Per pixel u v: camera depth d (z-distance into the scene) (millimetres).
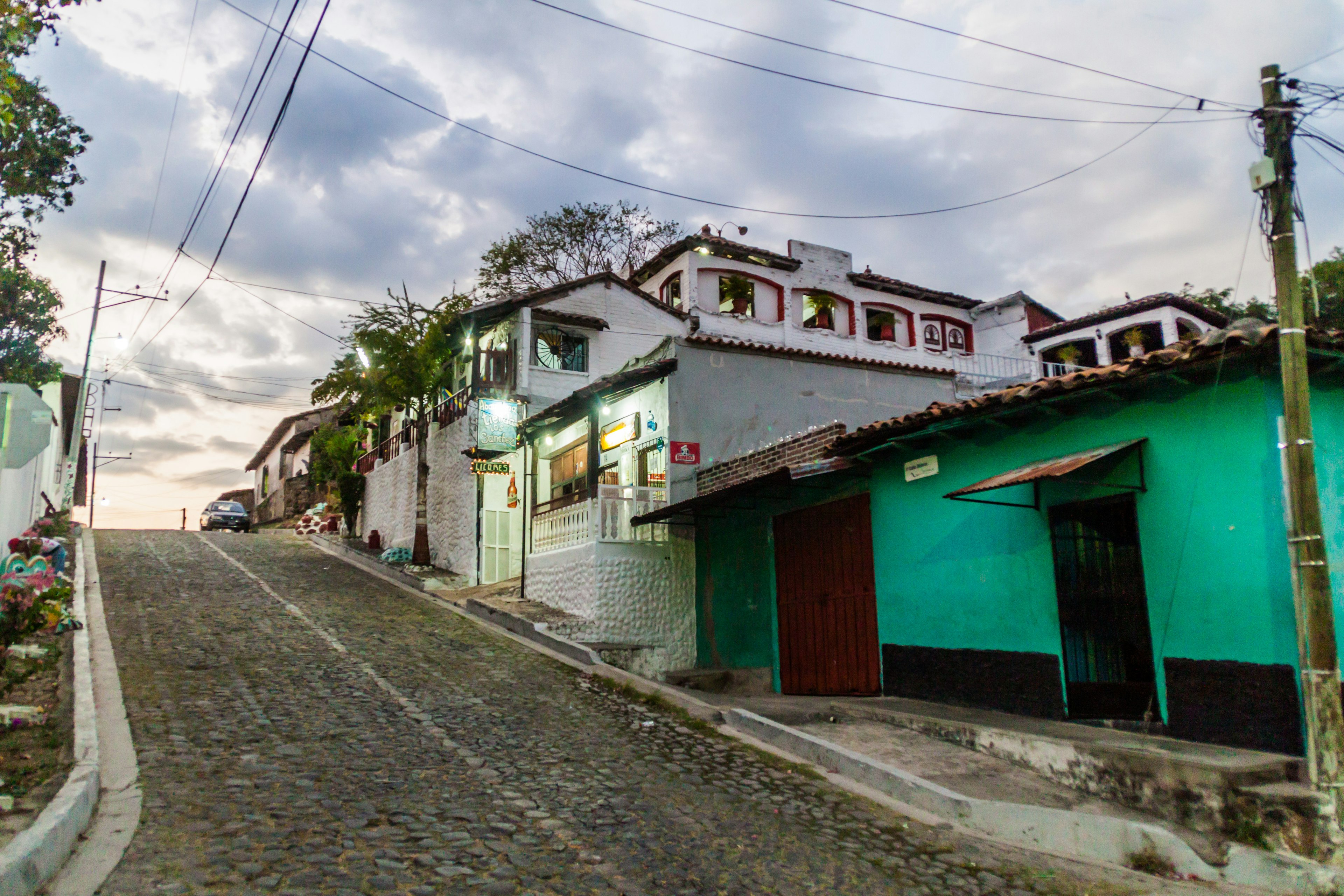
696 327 22891
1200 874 5547
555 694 10367
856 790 7301
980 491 8047
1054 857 5973
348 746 7562
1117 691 8023
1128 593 8016
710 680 12906
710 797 6898
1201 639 7176
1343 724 5707
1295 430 6035
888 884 5348
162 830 5297
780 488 12680
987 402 8727
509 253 31219
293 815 5734
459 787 6656
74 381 28375
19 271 16141
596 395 14914
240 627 13133
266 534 32188
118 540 24281
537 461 18203
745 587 13914
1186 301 25875
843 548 11828
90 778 5727
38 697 8273
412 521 23594
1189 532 7348
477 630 14352
